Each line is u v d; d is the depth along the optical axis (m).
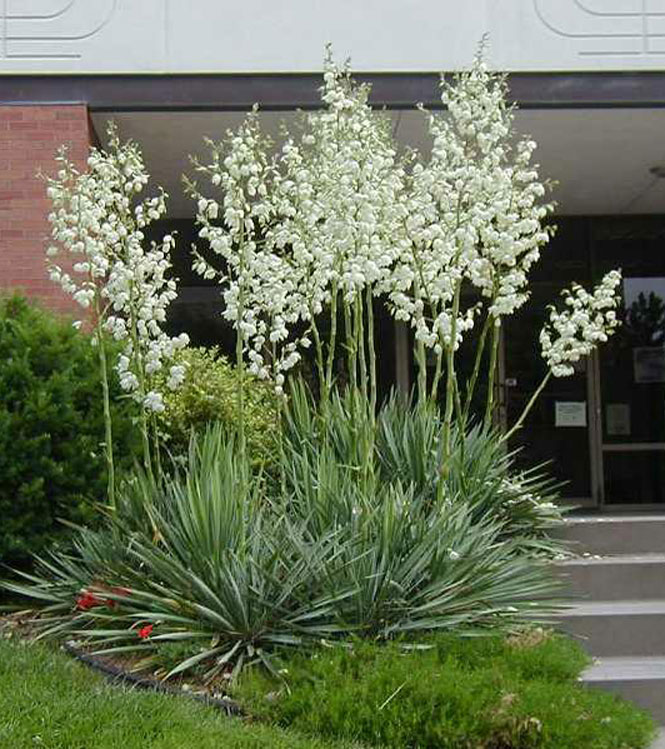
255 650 4.87
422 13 8.33
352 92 7.07
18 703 4.34
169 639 4.93
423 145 9.18
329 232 5.58
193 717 4.32
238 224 5.58
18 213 7.96
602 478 10.98
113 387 6.31
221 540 5.27
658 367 11.13
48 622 5.48
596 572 6.41
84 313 7.72
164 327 10.98
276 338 5.71
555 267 11.30
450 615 5.08
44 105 8.07
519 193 6.35
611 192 10.48
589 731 4.24
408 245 5.87
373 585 5.00
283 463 6.19
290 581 4.95
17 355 6.08
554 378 11.14
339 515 5.54
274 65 8.26
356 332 6.38
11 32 8.16
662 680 5.26
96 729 4.14
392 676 4.41
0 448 5.82
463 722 4.17
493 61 8.29
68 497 6.01
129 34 8.22
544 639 5.03
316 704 4.36
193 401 7.32
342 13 8.30
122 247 6.00
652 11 8.35
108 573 5.45
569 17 8.32
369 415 6.48
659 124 8.63
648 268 11.34
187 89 8.23
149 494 5.80
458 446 6.70
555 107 8.28
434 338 5.93
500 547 5.84
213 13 8.27
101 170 5.88
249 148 5.71
